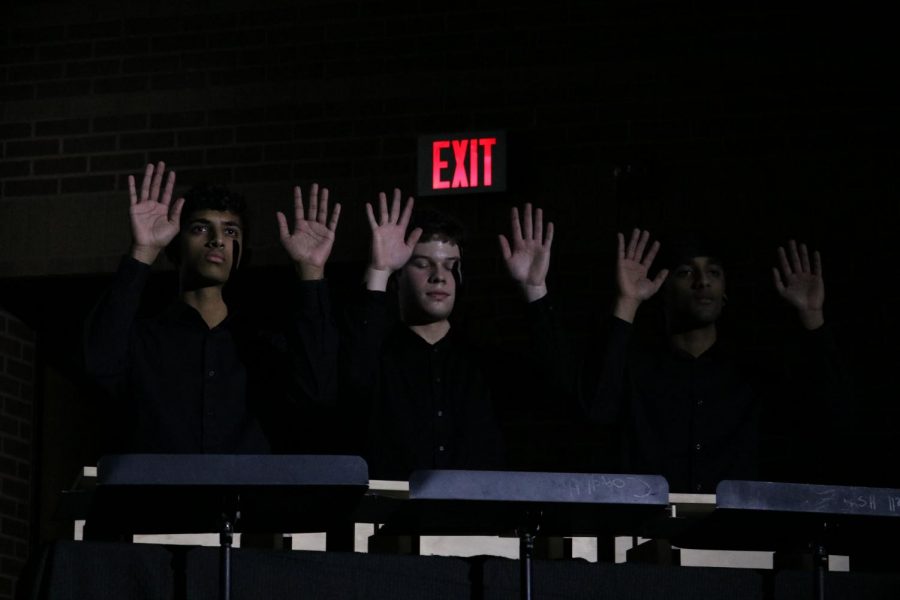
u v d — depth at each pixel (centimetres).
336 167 877
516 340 835
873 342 803
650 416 562
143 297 902
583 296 834
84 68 920
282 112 891
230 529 377
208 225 528
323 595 391
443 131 871
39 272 895
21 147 915
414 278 551
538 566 404
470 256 851
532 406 564
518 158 858
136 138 904
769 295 816
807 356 559
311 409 505
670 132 847
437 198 860
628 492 383
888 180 823
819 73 841
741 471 557
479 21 882
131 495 371
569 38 870
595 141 854
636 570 411
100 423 944
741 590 417
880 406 794
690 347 576
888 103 831
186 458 365
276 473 366
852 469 620
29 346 933
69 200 902
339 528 431
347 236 864
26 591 379
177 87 906
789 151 834
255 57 902
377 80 884
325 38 897
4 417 908
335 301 829
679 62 855
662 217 838
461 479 376
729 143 840
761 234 826
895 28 839
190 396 512
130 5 923
